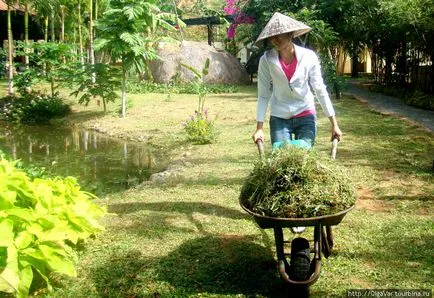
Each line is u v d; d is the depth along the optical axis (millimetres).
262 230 4680
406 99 13883
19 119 12906
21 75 14117
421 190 5770
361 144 8258
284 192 3289
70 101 14766
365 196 5602
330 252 4098
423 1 12875
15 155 9094
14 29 22031
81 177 7457
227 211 5258
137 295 3553
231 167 7180
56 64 14273
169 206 5457
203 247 4312
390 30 14672
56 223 3707
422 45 13617
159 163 8266
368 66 29203
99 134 11125
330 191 3301
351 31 16219
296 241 3447
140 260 4074
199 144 9125
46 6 16500
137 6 11828
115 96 13047
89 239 4539
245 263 3998
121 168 8008
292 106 4371
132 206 5520
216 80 19703
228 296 3496
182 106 13789
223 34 28531
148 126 11258
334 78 14477
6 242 3289
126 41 11805
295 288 3367
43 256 3457
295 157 3420
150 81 19344
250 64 21297
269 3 17078
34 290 3598
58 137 10891
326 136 9008
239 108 13188
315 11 14547
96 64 12820
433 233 4484
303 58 4141
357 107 12742
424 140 8477
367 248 4215
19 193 3941
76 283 3709
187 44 19984
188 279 3740
